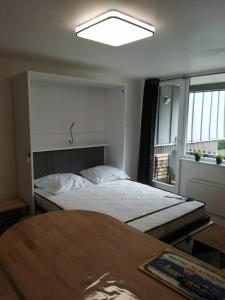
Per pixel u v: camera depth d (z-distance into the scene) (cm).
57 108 362
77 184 335
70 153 383
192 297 96
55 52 275
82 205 271
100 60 310
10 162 322
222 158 369
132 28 189
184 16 177
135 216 245
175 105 424
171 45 246
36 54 284
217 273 111
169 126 436
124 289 100
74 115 382
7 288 138
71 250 130
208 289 100
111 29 192
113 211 257
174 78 411
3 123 310
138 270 112
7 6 162
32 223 163
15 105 308
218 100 378
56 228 156
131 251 129
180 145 415
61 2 156
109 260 121
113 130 413
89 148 407
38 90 339
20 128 302
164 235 232
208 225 271
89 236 146
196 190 386
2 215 294
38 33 214
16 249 132
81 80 336
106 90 418
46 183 325
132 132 462
